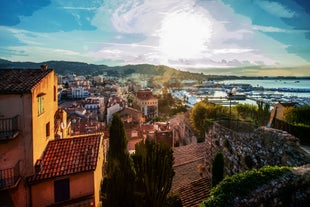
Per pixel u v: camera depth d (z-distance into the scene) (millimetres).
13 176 12812
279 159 13008
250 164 15555
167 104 139000
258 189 8656
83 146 17250
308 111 17266
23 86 13883
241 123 20078
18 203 13289
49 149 16422
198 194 17203
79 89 151500
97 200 16578
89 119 66125
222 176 16266
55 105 20594
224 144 19328
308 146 13734
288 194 8945
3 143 13109
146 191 12000
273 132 13852
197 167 23156
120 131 13125
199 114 42281
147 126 57781
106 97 148875
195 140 39938
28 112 13633
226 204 8164
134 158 12906
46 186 14125
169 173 12414
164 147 12570
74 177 14789
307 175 9477
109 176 12688
